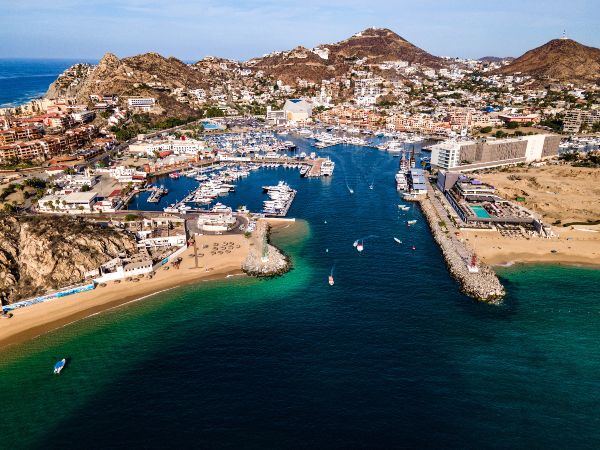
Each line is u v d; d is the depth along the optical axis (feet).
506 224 654.94
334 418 292.81
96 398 313.32
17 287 462.60
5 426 290.15
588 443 275.39
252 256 547.90
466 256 545.85
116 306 441.68
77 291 466.70
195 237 615.57
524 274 510.17
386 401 307.58
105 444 273.75
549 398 312.50
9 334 395.34
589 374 337.72
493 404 306.14
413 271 517.14
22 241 502.79
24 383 330.95
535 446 272.72
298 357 355.15
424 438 277.64
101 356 361.71
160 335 389.80
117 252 534.37
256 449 268.82
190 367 344.49
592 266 532.73
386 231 652.89
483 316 418.92
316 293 463.83
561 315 422.00
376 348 367.04
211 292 468.75
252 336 385.29
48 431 285.23
